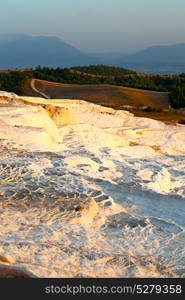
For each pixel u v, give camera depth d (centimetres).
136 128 3738
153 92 10194
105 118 4009
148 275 873
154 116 6719
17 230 1002
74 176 1510
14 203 1185
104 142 2939
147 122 4172
